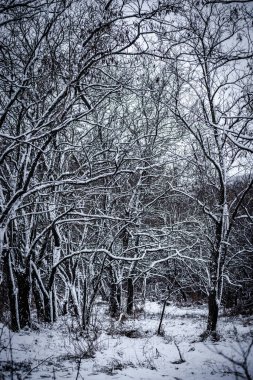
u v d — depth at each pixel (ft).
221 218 33.19
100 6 25.88
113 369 21.45
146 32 24.66
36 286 38.58
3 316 36.76
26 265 33.24
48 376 19.16
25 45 30.25
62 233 44.21
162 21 24.63
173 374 20.59
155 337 33.99
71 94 28.81
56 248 38.99
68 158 40.50
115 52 25.23
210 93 33.94
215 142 35.94
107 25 24.00
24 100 27.61
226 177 35.29
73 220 33.30
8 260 31.94
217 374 20.26
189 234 42.91
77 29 27.35
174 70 34.47
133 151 46.09
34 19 28.04
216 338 31.14
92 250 34.65
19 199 27.20
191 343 30.53
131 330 35.29
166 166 48.42
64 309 43.34
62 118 28.63
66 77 26.96
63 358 23.73
